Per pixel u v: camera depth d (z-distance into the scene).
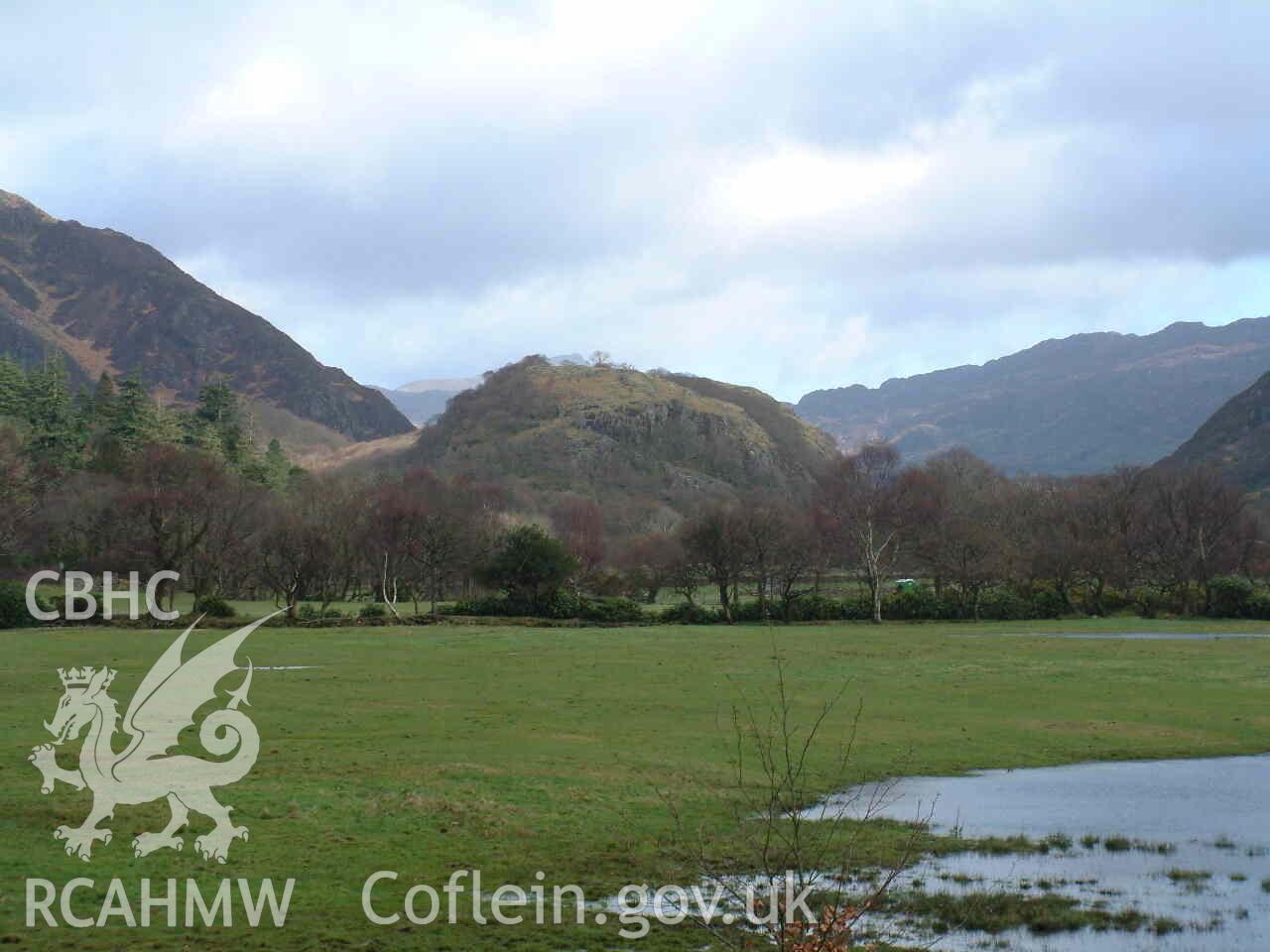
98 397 186.50
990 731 37.34
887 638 78.19
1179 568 113.62
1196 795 28.42
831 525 117.88
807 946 14.62
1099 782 30.05
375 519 101.88
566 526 157.50
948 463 189.00
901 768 31.61
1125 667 56.84
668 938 17.70
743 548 101.62
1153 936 18.05
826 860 22.11
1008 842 23.62
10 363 175.25
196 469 107.69
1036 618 105.31
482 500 147.62
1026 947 17.59
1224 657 62.41
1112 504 121.94
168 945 17.02
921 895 20.03
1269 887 20.64
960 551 106.50
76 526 105.25
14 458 112.69
